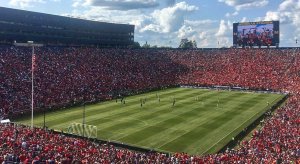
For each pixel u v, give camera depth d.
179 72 129.38
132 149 48.38
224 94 100.50
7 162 27.03
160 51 149.25
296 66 120.88
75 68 101.75
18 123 59.34
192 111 74.00
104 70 109.31
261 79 115.25
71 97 82.88
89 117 66.88
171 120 65.31
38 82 84.31
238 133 55.69
